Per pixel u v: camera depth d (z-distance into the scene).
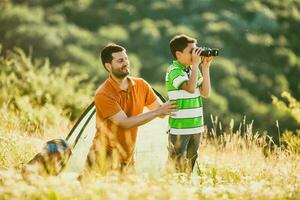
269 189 9.47
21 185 8.33
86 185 8.84
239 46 89.00
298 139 16.41
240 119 72.69
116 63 10.80
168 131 11.47
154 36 89.44
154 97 11.40
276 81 84.62
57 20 91.06
